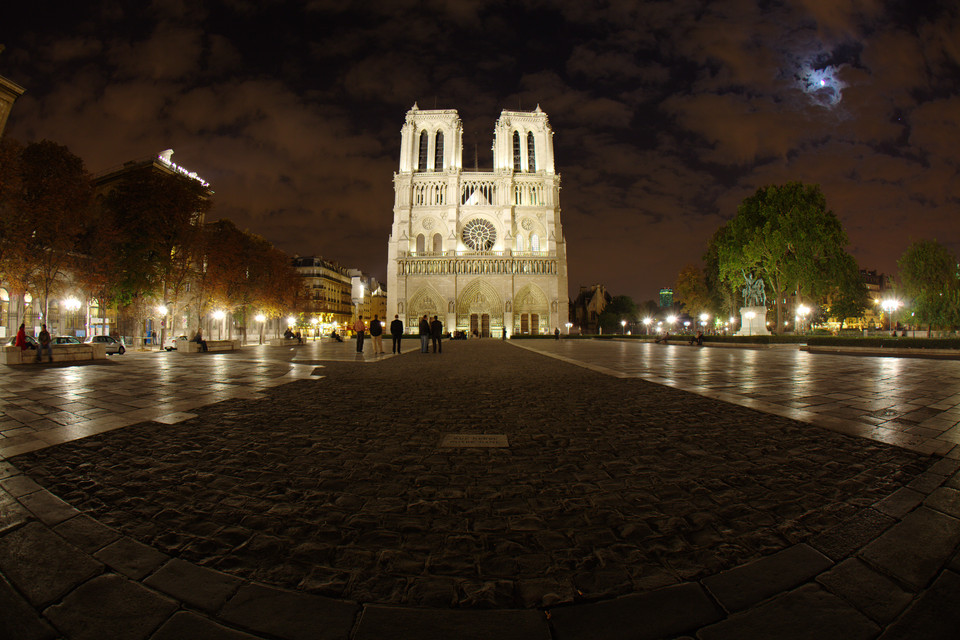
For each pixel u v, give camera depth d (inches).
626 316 4360.2
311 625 102.0
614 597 111.0
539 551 132.0
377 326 1068.5
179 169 2359.7
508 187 3848.4
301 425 293.9
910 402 358.3
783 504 163.2
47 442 246.4
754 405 360.5
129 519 151.5
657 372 642.8
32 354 804.0
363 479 191.6
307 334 3602.4
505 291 3698.3
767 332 1857.8
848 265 1936.5
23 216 1093.1
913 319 2301.9
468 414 331.0
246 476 194.9
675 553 130.3
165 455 225.3
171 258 1525.6
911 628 100.8
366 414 331.0
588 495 173.5
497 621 102.7
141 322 1659.7
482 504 165.3
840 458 217.5
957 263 2262.6
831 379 524.7
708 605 108.0
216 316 2026.3
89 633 100.8
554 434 269.3
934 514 151.4
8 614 106.2
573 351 1342.3
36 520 149.5
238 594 112.0
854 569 121.0
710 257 2546.8
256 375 592.4
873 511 155.6
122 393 421.7
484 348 1589.6
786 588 113.7
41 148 1304.1
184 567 123.0
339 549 133.0
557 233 3895.2
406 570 122.4
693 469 203.2
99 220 1429.6
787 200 1861.5
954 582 114.7
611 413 333.4
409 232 3764.8
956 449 227.6
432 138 3944.4
